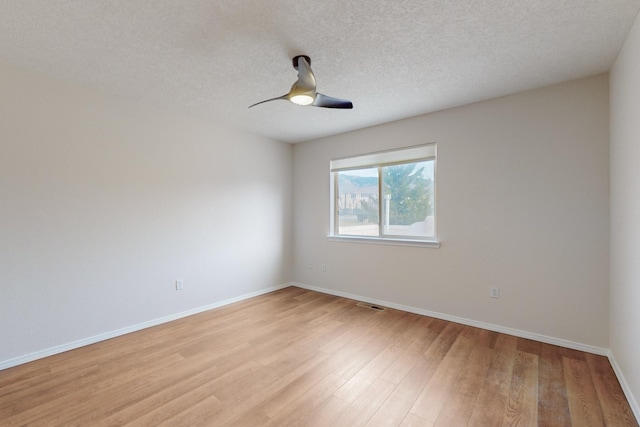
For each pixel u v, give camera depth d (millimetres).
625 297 2004
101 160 2803
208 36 1972
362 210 4121
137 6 1678
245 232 4113
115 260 2895
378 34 1945
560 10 1711
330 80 2594
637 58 1753
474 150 3082
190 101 3070
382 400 1896
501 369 2256
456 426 1672
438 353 2514
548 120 2688
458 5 1672
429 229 3529
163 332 2969
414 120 3504
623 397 1916
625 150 2000
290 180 4793
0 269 2279
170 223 3309
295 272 4824
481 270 3053
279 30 1905
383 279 3799
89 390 1994
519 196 2834
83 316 2688
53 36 1962
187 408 1813
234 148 3961
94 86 2709
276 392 1977
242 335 2887
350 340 2770
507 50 2129
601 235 2471
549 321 2697
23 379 2127
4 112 2297
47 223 2498
